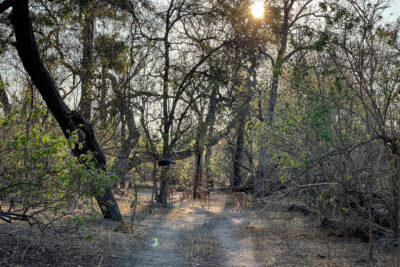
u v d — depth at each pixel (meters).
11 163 8.17
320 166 11.70
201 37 22.47
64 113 12.45
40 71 11.66
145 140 19.73
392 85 10.39
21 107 12.83
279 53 20.86
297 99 12.65
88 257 8.27
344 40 11.34
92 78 17.27
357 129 11.33
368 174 10.54
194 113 21.55
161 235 11.96
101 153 13.15
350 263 8.41
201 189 23.05
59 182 7.93
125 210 18.47
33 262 7.34
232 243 11.02
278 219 15.42
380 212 10.47
